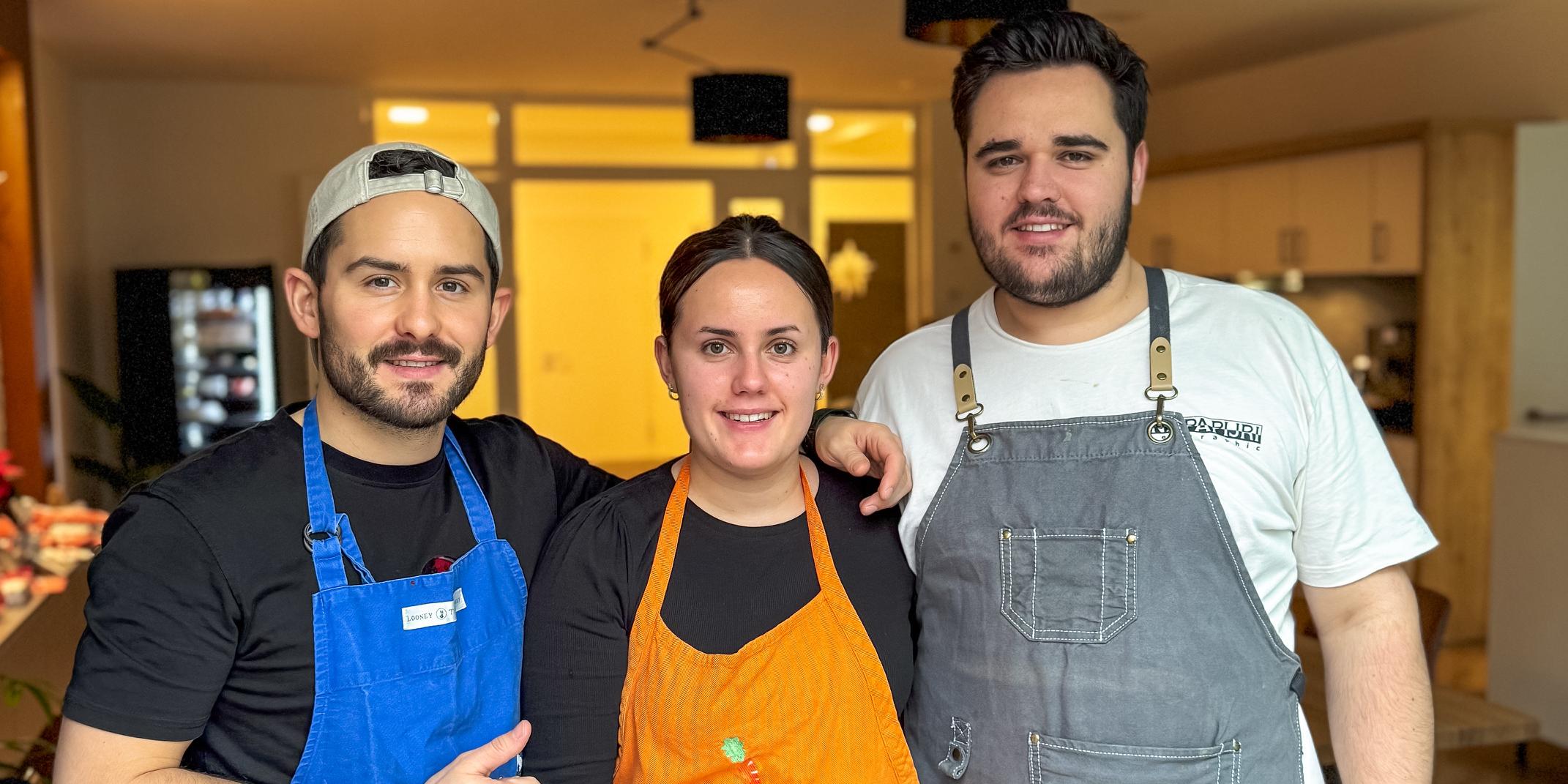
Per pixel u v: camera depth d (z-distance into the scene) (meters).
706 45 5.98
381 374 1.24
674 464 1.45
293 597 1.22
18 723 2.68
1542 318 5.00
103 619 1.15
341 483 1.29
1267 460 1.32
